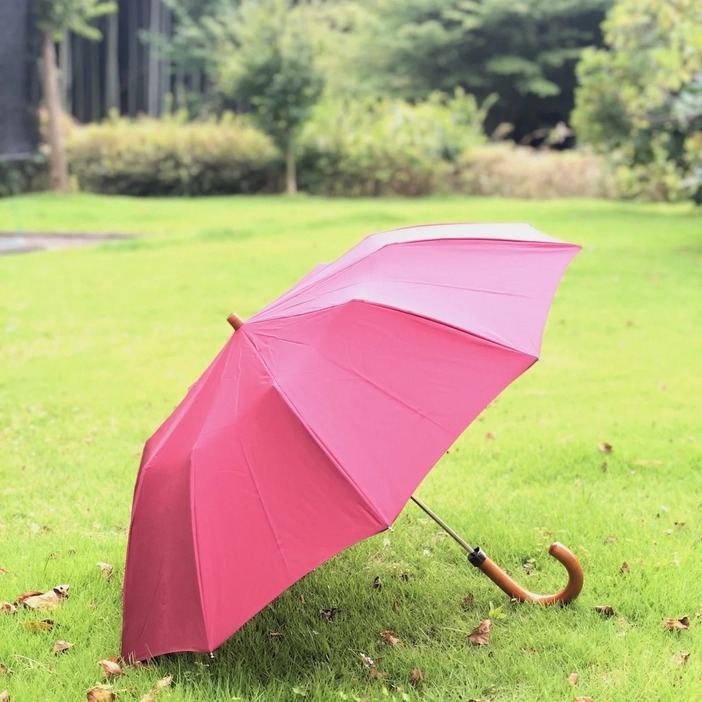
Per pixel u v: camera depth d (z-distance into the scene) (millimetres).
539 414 5535
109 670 2717
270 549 2279
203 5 42094
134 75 44094
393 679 2699
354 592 3248
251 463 2387
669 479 4273
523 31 36438
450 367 2459
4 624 3094
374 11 39469
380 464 2289
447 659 2771
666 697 2496
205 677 2703
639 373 6469
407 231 3137
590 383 6254
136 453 5035
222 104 42125
